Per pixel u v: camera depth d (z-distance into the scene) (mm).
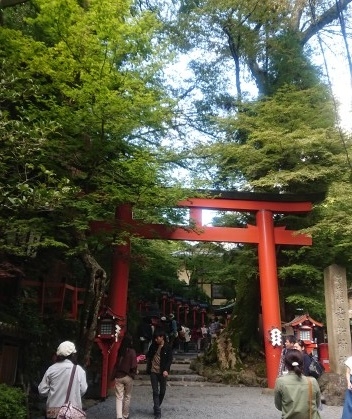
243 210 14008
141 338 18344
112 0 8617
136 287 21859
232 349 16250
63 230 9867
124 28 8594
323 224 12758
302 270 14422
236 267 16672
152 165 10031
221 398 11695
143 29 9125
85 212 10164
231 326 17094
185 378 15227
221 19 17938
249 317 16953
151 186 10383
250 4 17047
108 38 8664
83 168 10094
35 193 6168
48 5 8578
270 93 18344
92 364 12703
